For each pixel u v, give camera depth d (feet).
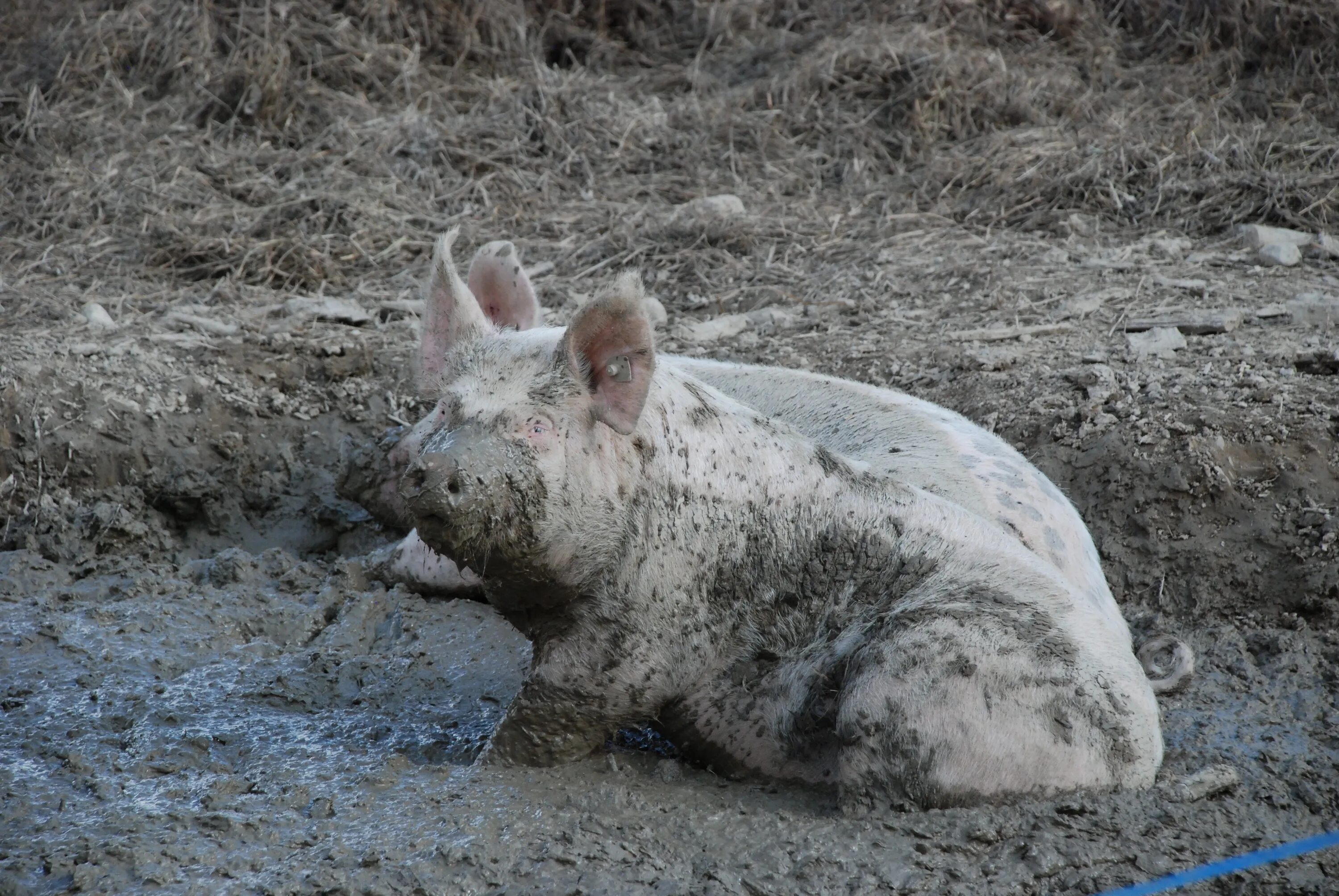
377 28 145.69
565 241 115.14
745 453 56.13
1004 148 127.75
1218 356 85.30
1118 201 116.78
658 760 58.70
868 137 132.67
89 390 85.81
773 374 71.36
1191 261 106.11
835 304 101.81
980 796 52.34
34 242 112.27
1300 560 69.97
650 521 54.08
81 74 137.39
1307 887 49.70
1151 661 62.49
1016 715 51.96
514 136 131.64
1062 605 54.54
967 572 54.90
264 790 55.47
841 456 58.95
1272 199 113.39
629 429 51.37
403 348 94.17
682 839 51.55
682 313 103.76
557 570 53.16
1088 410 78.18
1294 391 78.13
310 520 84.28
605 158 129.70
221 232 112.98
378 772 55.83
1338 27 142.82
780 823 52.11
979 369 86.74
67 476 83.35
